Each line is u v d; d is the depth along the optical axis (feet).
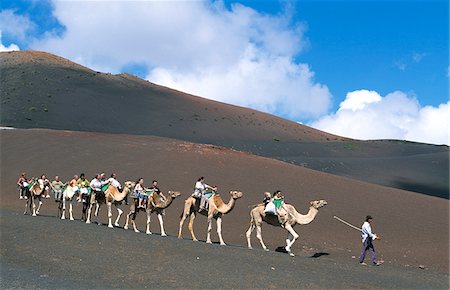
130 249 56.90
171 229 92.48
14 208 107.04
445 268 73.26
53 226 67.92
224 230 92.94
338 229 96.02
